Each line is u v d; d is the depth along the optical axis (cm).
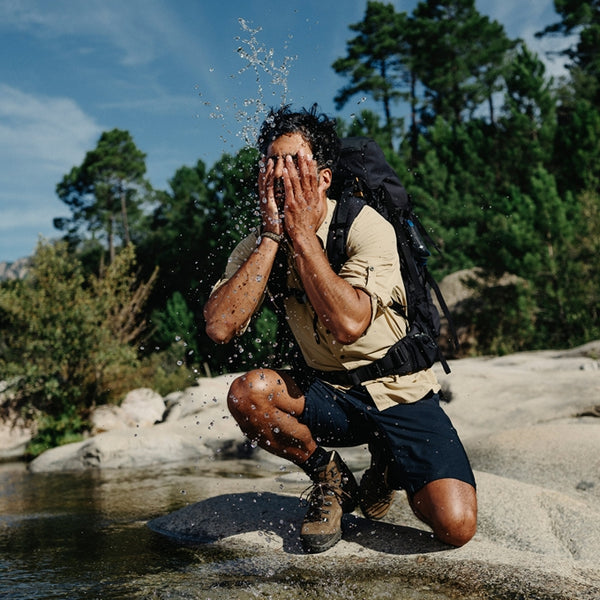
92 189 4803
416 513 237
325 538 241
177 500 378
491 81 3703
